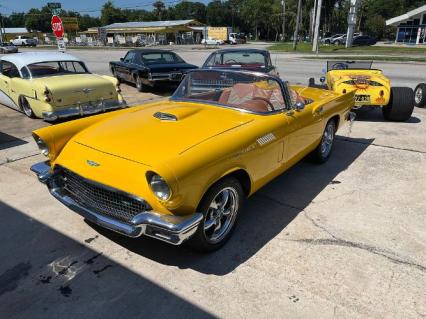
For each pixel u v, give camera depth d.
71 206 3.28
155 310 2.66
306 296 2.79
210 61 9.39
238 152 3.18
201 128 3.35
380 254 3.28
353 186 4.68
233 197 3.37
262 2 98.50
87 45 69.62
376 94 7.53
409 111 7.65
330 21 80.69
